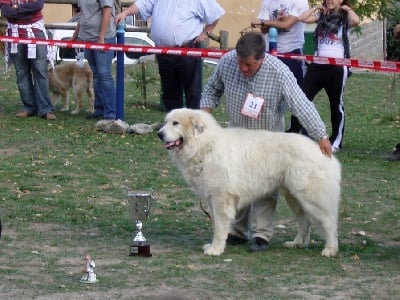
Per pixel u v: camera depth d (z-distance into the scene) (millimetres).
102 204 9844
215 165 7590
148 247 7789
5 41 14336
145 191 10516
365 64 12078
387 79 24953
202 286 6848
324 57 12453
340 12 12891
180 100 13945
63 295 6543
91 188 10578
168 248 8117
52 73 15898
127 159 12258
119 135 13953
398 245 8484
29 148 12719
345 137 14953
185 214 9562
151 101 18016
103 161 12039
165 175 11398
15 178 10922
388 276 7324
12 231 8594
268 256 7887
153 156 12531
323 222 7812
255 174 7668
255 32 8000
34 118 15016
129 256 7762
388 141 14695
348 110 18359
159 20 13602
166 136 7535
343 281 7137
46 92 14969
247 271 7340
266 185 7742
